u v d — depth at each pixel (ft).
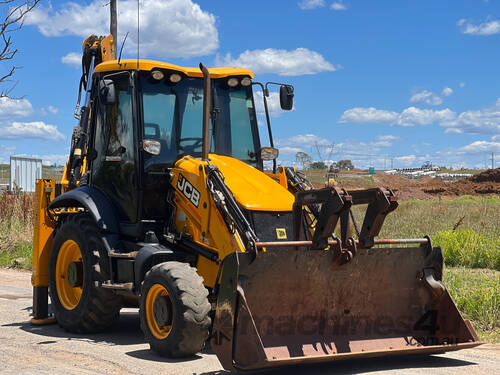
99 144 27.35
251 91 27.78
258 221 22.38
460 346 20.52
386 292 21.35
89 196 26.43
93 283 25.46
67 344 24.03
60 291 27.58
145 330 22.21
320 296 20.27
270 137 27.68
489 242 47.16
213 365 20.40
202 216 23.17
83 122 30.96
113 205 26.30
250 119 27.55
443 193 179.22
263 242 20.81
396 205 19.86
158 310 21.61
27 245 56.24
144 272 23.12
